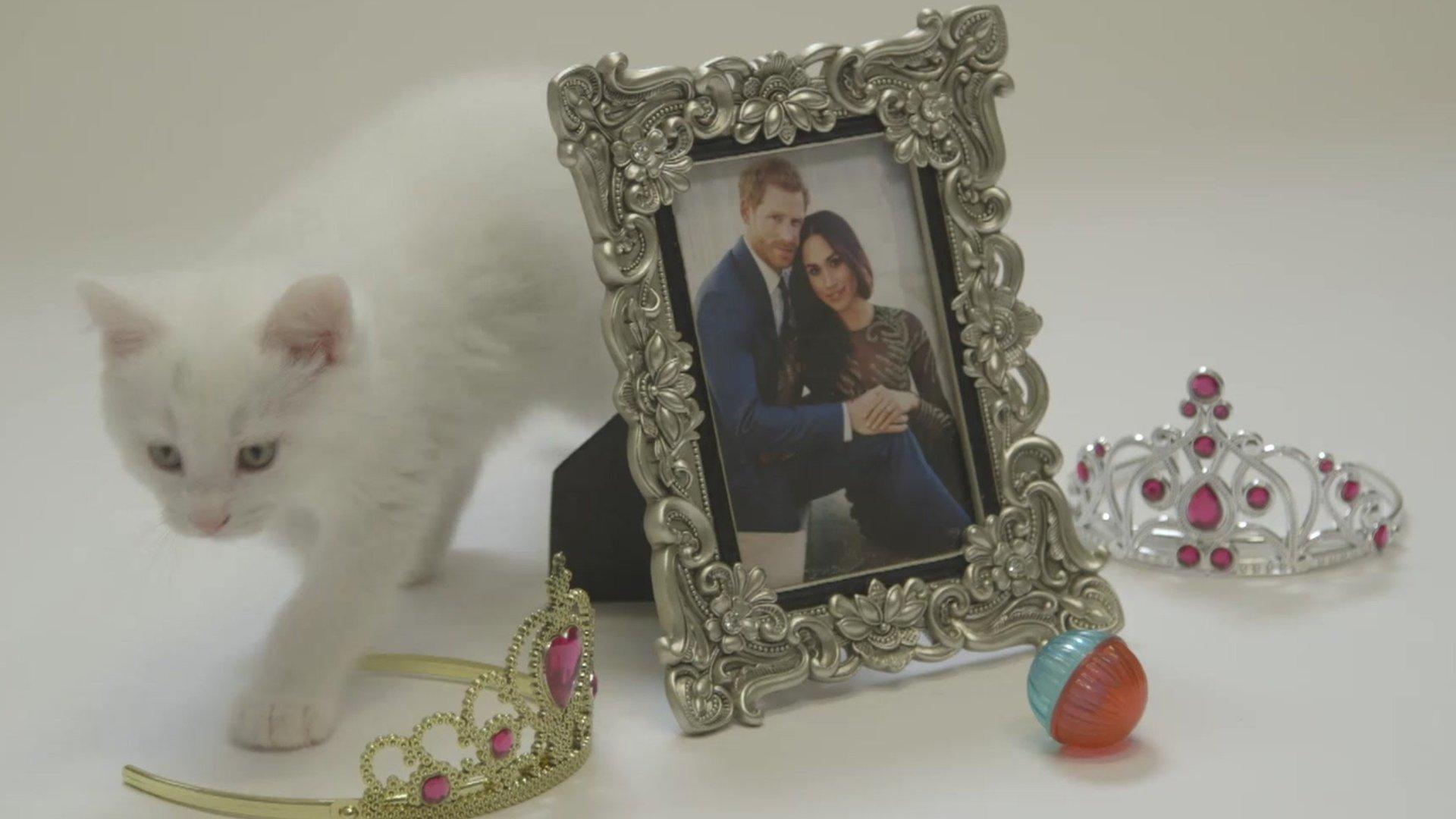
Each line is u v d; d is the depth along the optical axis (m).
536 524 2.51
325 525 1.93
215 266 1.95
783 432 1.80
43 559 2.39
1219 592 2.08
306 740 1.80
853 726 1.76
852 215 1.85
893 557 1.85
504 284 2.10
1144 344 2.97
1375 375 2.72
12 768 1.76
